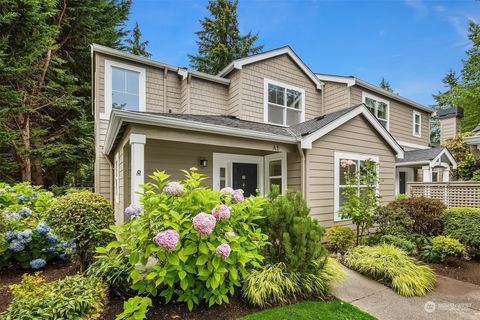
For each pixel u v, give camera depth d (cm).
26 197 553
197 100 896
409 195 754
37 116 1113
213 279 269
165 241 250
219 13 2162
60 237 402
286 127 861
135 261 272
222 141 547
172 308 282
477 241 473
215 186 758
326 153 659
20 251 421
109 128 508
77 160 1220
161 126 469
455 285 379
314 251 333
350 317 279
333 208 663
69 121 1144
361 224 607
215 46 2092
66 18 1134
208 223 263
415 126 1358
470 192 641
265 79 933
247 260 290
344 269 430
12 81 980
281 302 304
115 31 1423
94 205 396
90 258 391
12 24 859
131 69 810
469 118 1781
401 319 283
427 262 475
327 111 1091
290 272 329
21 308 232
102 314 267
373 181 592
